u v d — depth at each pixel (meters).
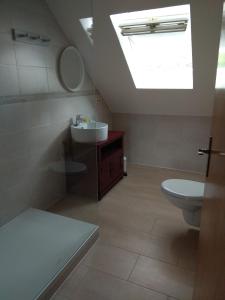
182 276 1.58
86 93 2.89
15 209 2.09
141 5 1.94
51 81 2.30
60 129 2.49
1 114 1.84
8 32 1.83
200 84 2.57
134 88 2.95
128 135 3.61
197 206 1.86
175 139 3.31
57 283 1.52
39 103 2.19
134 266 1.68
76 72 2.62
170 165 3.46
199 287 1.16
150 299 1.43
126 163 3.47
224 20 1.00
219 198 0.88
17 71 1.93
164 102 3.06
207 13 1.83
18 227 2.01
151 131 3.43
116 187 2.89
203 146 3.17
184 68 2.76
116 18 2.20
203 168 3.25
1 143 1.88
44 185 2.37
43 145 2.30
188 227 2.10
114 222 2.18
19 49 1.93
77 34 2.41
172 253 1.79
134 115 3.47
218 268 0.77
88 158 2.52
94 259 1.75
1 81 1.81
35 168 2.24
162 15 2.15
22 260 1.66
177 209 2.38
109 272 1.63
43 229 2.00
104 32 2.30
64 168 2.60
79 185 2.61
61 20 2.30
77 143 2.56
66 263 1.63
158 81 2.91
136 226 2.12
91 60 2.70
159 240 1.94
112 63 2.66
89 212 2.32
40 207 2.34
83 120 2.73
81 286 1.53
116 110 3.54
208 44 2.08
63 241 1.85
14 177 2.03
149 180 3.09
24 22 1.95
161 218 2.24
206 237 1.12
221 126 0.97
